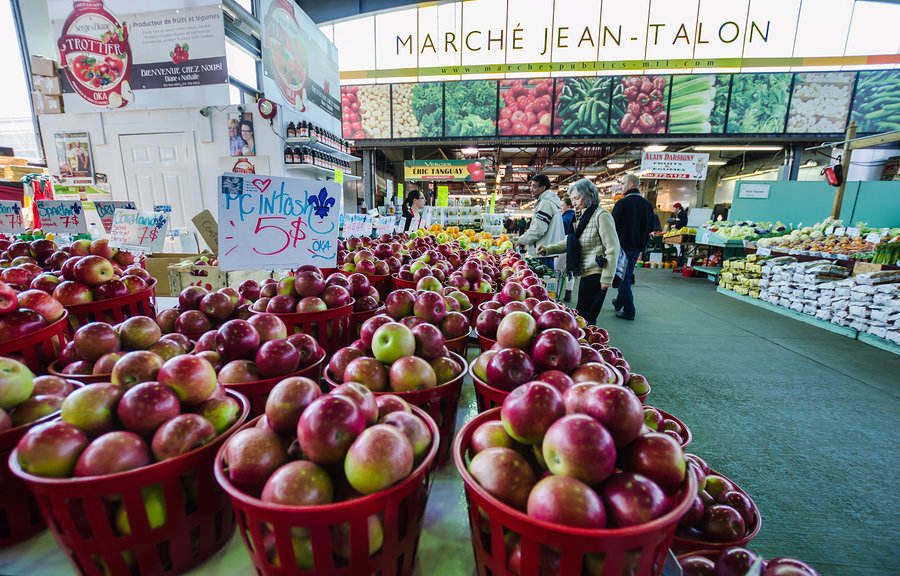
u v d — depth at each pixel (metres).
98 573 0.62
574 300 6.70
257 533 0.56
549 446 0.63
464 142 10.78
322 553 0.55
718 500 1.13
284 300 1.33
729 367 3.74
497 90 10.39
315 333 1.34
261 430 0.69
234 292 1.44
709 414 2.85
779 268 6.02
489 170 19.36
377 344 0.99
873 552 1.69
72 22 4.80
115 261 1.73
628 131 10.29
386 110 10.77
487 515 0.62
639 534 0.51
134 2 4.70
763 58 9.86
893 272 4.41
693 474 0.65
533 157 15.98
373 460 0.58
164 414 0.68
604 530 0.51
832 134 9.88
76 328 1.29
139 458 0.63
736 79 9.78
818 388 3.29
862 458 2.34
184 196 5.45
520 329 1.05
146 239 2.50
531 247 5.18
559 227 5.05
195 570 0.68
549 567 0.56
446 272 2.26
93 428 0.67
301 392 0.71
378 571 0.60
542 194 5.03
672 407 2.96
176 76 4.88
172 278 2.32
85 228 2.59
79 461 0.61
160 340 1.08
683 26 9.88
